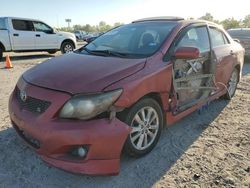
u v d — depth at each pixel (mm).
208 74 4328
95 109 2705
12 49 12477
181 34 3875
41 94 2857
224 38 5141
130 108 2998
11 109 3236
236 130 4211
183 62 3834
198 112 4801
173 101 3652
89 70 3105
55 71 3197
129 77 3012
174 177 3012
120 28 4492
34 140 2934
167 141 3807
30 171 3088
